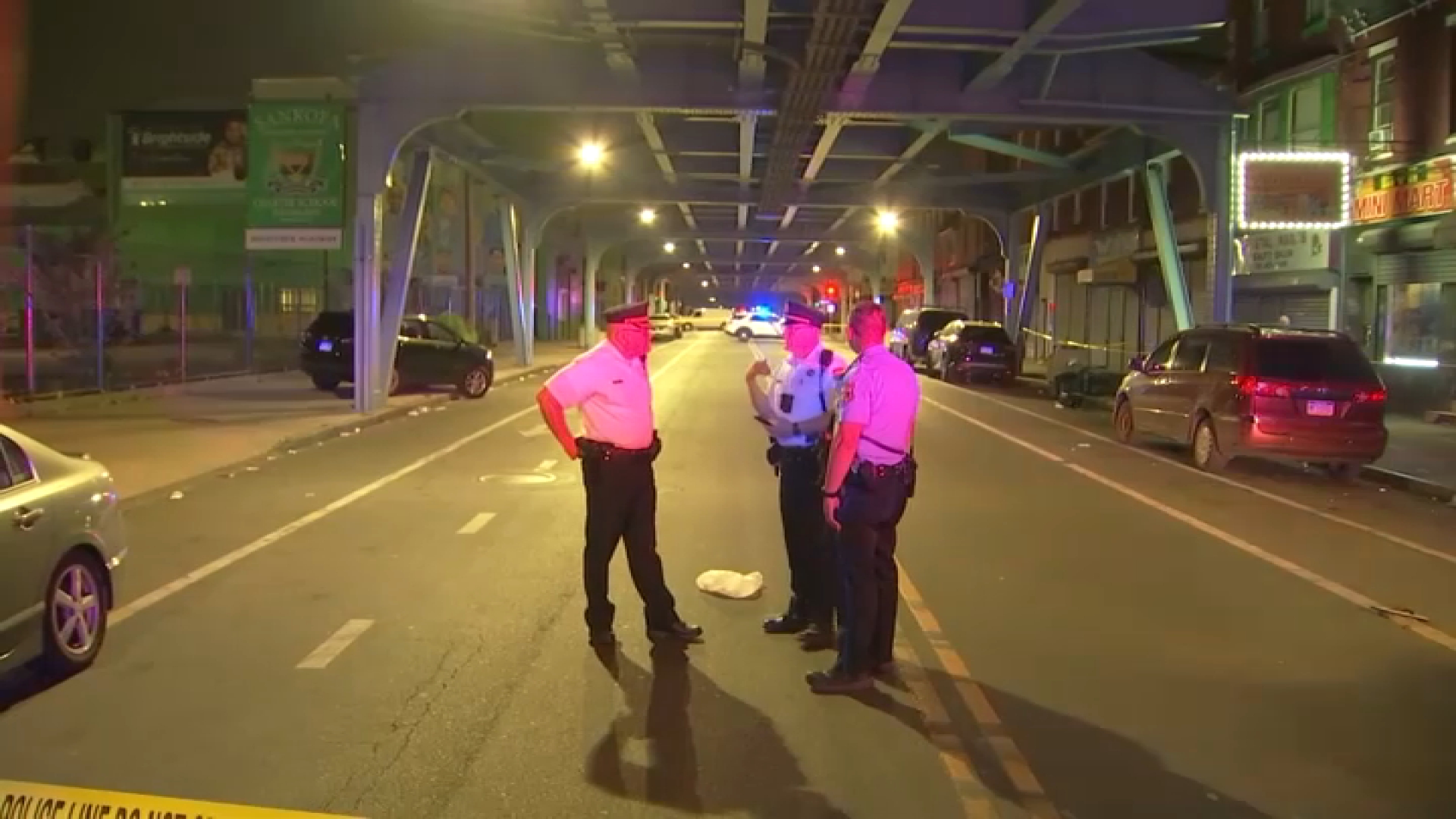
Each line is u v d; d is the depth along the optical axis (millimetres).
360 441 17375
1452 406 20141
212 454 14953
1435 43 20266
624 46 19203
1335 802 4895
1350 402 14055
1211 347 15414
